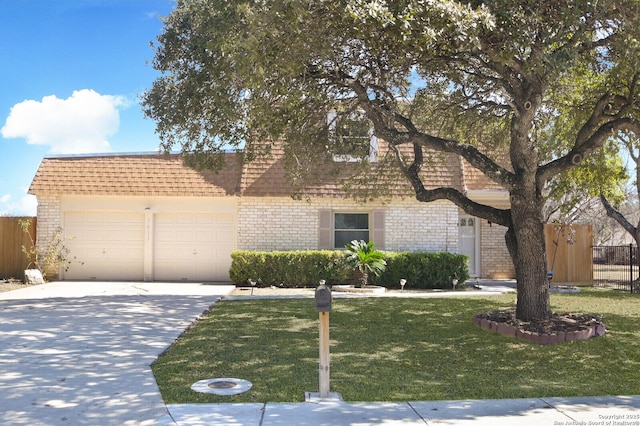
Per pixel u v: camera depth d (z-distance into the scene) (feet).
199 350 31.22
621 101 39.78
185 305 47.85
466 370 27.84
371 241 62.90
